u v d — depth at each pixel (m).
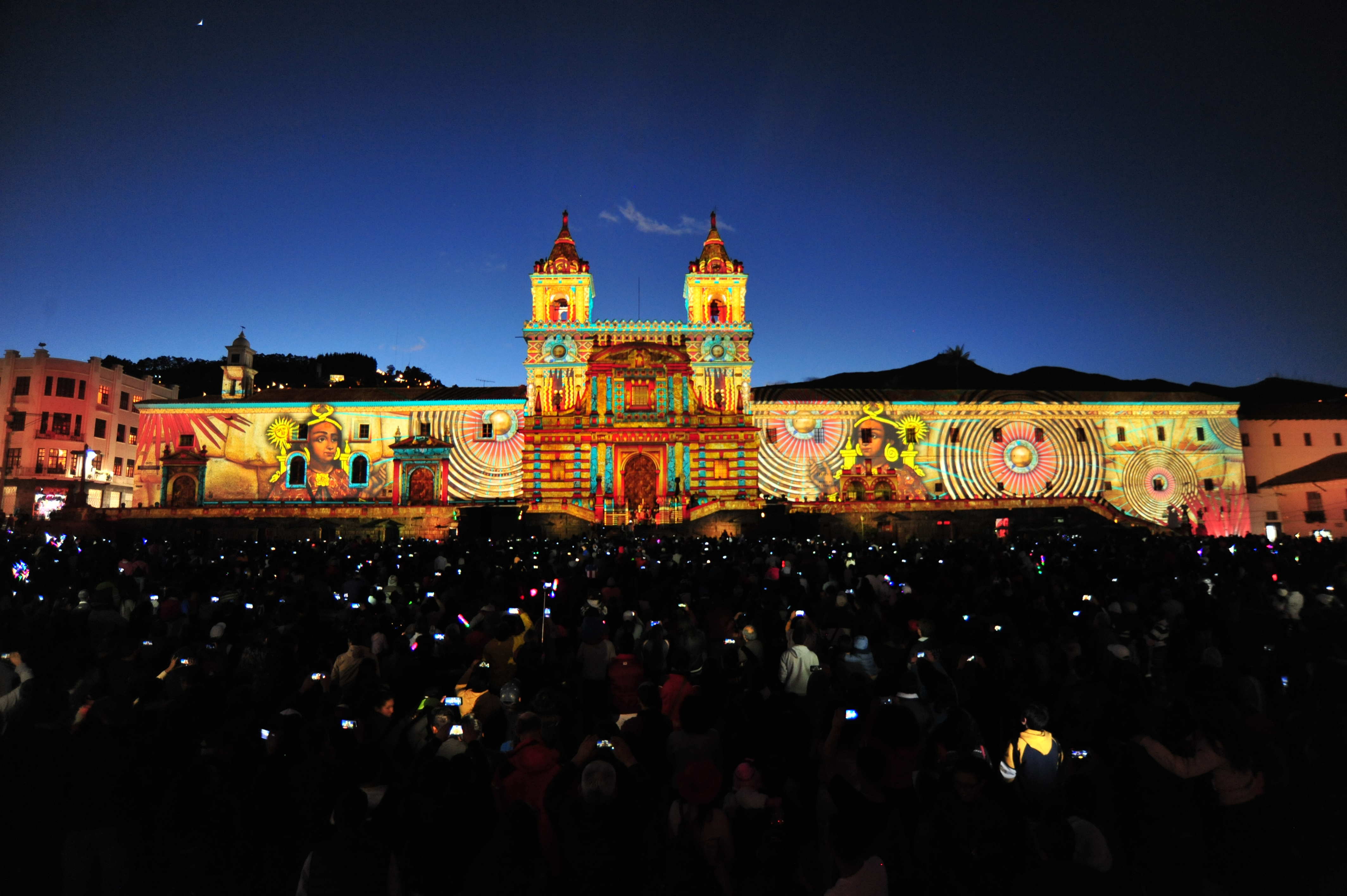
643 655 12.34
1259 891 6.85
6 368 69.31
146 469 59.69
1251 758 7.01
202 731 8.27
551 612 15.66
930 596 14.82
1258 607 18.84
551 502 55.28
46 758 6.81
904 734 7.12
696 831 6.27
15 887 6.72
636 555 30.02
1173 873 6.86
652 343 60.81
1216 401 63.38
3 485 67.50
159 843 7.20
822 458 60.75
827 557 28.58
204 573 18.19
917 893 6.21
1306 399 91.44
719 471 59.66
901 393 63.19
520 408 60.94
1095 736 7.68
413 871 5.66
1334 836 7.44
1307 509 64.06
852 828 5.55
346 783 7.04
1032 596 16.50
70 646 11.89
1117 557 26.30
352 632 10.93
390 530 53.22
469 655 12.42
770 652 12.11
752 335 61.72
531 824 6.00
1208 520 61.88
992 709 8.83
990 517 54.00
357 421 60.62
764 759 6.88
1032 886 5.43
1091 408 62.59
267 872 6.78
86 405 71.12
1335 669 10.05
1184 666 10.72
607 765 6.23
